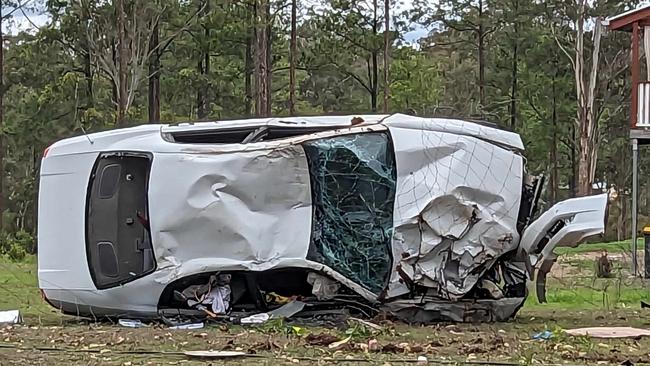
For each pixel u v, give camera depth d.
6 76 41.47
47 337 9.13
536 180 10.53
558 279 17.31
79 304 10.50
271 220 10.00
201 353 7.78
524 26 45.84
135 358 7.67
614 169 51.84
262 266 9.91
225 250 9.95
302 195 10.02
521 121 47.66
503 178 10.18
